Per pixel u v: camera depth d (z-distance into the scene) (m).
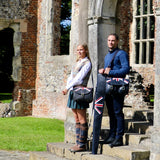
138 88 12.91
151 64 18.34
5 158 7.58
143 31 19.08
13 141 9.30
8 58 28.16
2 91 28.91
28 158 7.64
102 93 6.58
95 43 8.24
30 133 10.56
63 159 7.00
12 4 14.81
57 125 12.06
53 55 14.54
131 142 6.66
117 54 6.54
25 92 15.00
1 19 14.62
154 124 6.21
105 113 8.17
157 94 6.17
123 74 6.42
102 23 8.24
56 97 13.80
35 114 14.88
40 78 14.85
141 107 12.37
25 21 15.02
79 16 8.62
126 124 7.42
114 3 8.27
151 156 6.09
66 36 27.20
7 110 14.90
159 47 6.20
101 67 8.22
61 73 13.64
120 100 6.48
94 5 8.30
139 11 19.66
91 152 6.85
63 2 27.34
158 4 6.24
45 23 14.69
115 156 6.42
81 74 6.74
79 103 6.78
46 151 7.77
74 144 7.64
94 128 6.64
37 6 15.21
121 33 19.44
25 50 15.06
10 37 27.20
